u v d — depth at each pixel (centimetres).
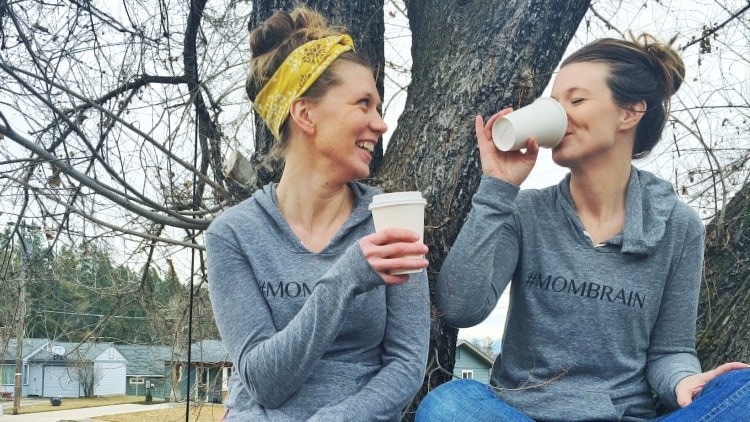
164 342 472
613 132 182
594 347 181
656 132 195
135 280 447
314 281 168
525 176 181
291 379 149
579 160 183
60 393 2914
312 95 171
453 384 169
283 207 181
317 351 146
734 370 159
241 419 157
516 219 194
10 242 398
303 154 177
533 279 190
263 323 162
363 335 168
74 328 454
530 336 188
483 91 227
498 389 187
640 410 180
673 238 186
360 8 254
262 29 189
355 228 177
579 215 192
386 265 138
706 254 273
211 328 450
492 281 184
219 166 365
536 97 233
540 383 182
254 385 153
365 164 174
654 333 188
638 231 181
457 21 246
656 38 192
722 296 262
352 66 173
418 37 264
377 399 154
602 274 183
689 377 168
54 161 273
